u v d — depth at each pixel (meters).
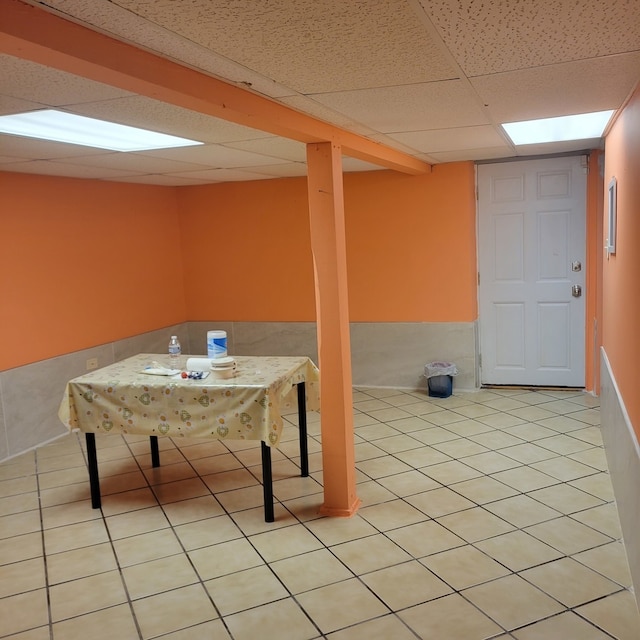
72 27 1.62
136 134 3.24
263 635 2.34
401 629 2.33
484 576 2.66
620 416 3.08
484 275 5.54
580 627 2.30
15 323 4.42
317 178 3.15
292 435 4.69
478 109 2.95
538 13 1.65
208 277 6.31
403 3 1.55
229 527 3.22
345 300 3.27
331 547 2.97
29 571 2.86
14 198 4.41
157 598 2.61
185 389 3.19
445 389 5.44
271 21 1.64
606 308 4.11
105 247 5.28
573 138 4.28
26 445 4.51
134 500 3.60
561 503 3.32
